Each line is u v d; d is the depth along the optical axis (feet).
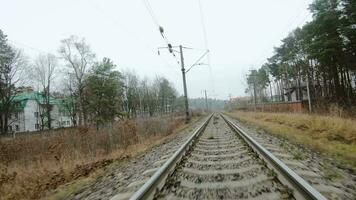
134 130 53.57
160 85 291.17
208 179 16.46
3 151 48.37
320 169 18.99
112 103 114.93
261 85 215.51
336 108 63.31
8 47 151.43
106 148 46.88
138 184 16.89
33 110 248.11
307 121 52.54
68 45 163.63
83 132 54.95
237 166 19.38
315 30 102.73
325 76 143.54
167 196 14.06
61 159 37.35
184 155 25.07
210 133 47.60
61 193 19.51
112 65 115.65
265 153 20.25
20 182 25.82
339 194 13.37
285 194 12.95
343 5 97.40
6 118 159.94
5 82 156.15
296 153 25.34
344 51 103.04
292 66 174.50
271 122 71.51
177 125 83.30
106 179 21.58
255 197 12.98
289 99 205.98
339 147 30.83
